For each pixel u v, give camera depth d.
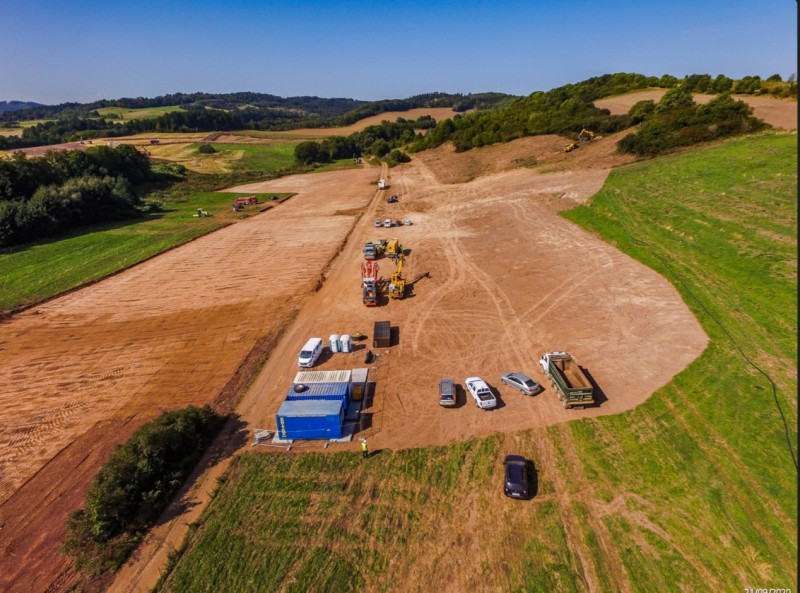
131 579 19.72
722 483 21.03
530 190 77.81
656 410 26.28
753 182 54.06
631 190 62.50
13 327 44.19
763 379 26.69
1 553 21.25
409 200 88.38
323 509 22.36
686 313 35.50
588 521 20.41
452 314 40.97
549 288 43.25
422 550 19.98
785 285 34.69
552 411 27.55
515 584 18.20
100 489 22.22
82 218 80.69
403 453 25.56
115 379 34.97
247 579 19.23
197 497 23.77
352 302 45.66
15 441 28.83
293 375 34.12
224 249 64.88
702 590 17.08
